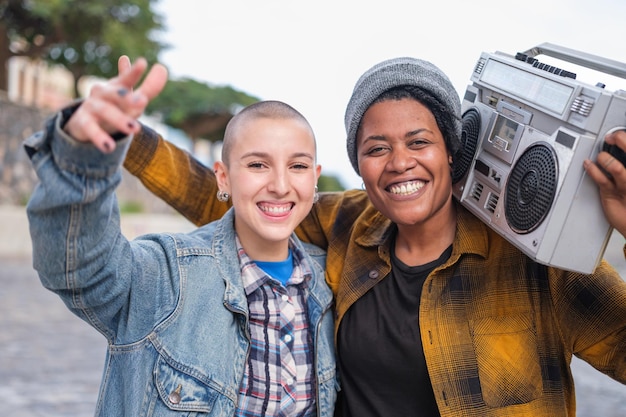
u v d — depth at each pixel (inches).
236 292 61.5
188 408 56.8
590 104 50.3
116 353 58.4
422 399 63.4
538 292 62.4
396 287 66.2
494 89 62.0
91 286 53.2
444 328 62.8
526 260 63.2
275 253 64.7
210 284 61.2
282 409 60.7
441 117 62.6
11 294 251.6
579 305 60.2
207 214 76.3
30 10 545.3
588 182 51.3
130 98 42.1
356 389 66.1
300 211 63.4
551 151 53.1
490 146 61.1
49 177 46.7
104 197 48.9
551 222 52.2
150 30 597.0
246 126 62.1
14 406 138.9
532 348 60.9
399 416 63.6
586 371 192.9
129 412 56.7
